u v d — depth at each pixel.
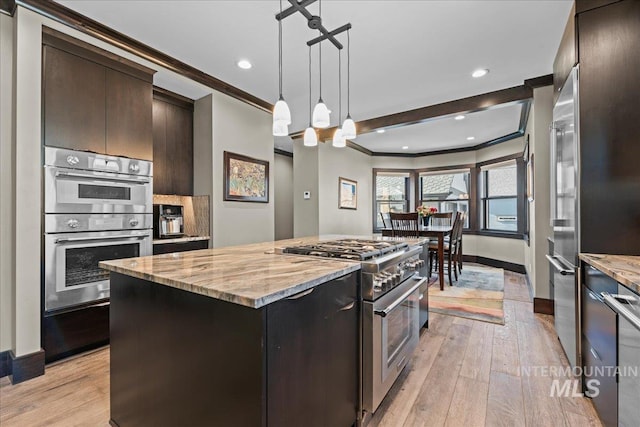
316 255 1.77
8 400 1.80
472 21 2.33
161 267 1.42
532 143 3.61
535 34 2.49
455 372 2.10
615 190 1.88
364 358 1.56
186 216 3.55
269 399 0.98
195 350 1.14
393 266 1.79
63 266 2.23
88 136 2.39
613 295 1.39
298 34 2.51
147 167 2.77
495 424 1.59
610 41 1.90
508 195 5.80
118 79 2.59
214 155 3.41
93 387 1.93
